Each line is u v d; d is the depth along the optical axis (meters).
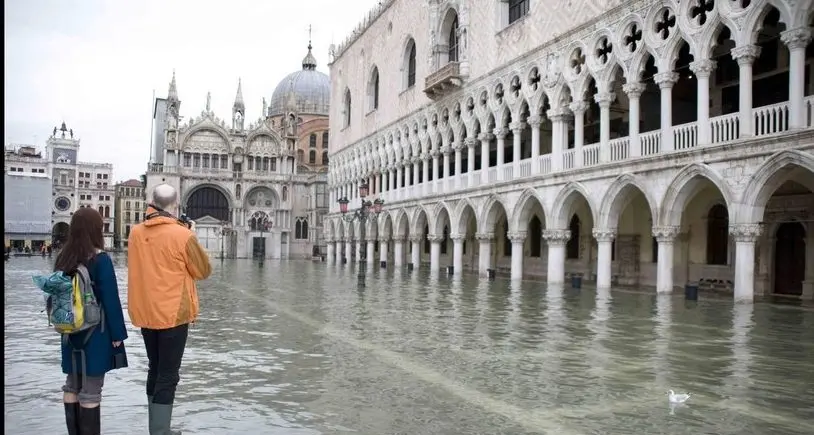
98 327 6.61
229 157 100.06
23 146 113.88
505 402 8.85
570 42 32.22
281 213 101.50
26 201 75.25
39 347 13.02
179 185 96.44
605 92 29.81
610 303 22.78
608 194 29.20
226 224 98.19
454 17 47.31
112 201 141.00
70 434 6.67
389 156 57.47
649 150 27.34
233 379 10.22
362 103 65.88
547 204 33.75
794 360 12.00
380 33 60.75
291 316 18.55
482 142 41.12
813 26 23.89
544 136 43.72
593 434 7.46
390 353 12.54
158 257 6.84
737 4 23.23
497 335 14.91
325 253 100.19
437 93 46.34
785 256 28.11
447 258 57.16
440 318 18.11
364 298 24.56
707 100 24.61
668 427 7.77
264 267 59.00
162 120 117.31
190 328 15.97
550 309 20.64
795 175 23.92
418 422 7.89
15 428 7.45
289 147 104.12
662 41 26.39
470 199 41.94
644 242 34.66
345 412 8.32
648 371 10.95
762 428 7.77
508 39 37.97
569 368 11.16
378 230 58.94
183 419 7.97
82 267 6.45
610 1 29.36
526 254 45.25
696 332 15.55
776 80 27.75
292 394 9.25
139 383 9.84
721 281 29.84
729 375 10.67
